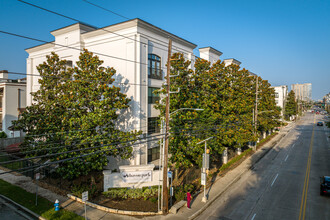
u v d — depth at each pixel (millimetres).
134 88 23078
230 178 23172
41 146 17625
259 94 38875
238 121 27203
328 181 18828
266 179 23188
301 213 15719
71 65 30422
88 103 18703
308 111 160750
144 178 18906
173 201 17594
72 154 16969
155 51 25406
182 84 19609
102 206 16000
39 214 14930
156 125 25703
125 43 23719
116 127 24250
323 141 44531
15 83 36656
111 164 24344
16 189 19047
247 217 15297
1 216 14906
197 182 21719
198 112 21469
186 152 19688
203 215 15719
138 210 15797
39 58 33625
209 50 36344
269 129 45844
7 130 35656
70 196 17547
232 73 28578
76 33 27578
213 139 23125
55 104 18797
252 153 34531
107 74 18906
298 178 23328
